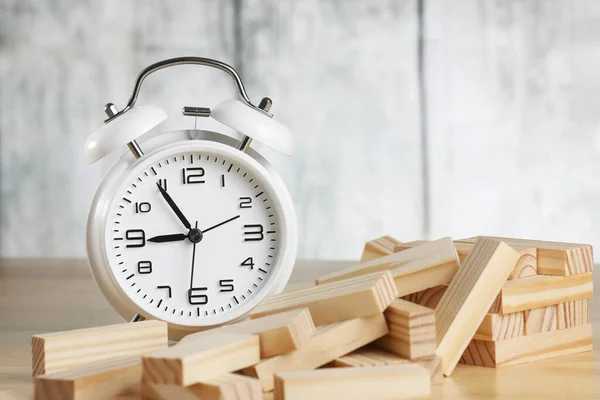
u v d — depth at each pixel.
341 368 0.68
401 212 2.35
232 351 0.67
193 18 2.29
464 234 2.36
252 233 0.93
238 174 0.92
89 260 0.90
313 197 2.35
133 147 0.90
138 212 0.90
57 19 2.29
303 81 2.31
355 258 2.36
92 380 0.68
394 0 2.30
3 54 2.29
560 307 0.86
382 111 2.33
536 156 2.35
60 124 2.32
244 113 0.91
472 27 2.32
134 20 2.29
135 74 2.30
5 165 2.33
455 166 2.34
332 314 0.76
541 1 2.31
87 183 2.34
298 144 2.33
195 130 0.93
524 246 0.88
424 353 0.75
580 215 2.36
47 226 2.36
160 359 0.63
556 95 2.33
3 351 0.93
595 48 2.32
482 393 0.72
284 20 2.30
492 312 0.82
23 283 1.50
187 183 0.91
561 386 0.75
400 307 0.76
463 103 2.33
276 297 0.83
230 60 2.30
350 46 2.31
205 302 0.91
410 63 2.31
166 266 0.91
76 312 1.19
